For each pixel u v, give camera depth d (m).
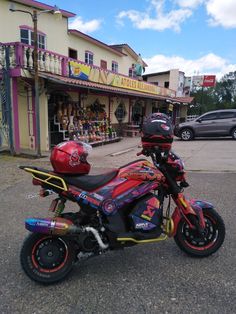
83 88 14.26
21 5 14.28
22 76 10.83
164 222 3.61
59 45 16.88
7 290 3.06
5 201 5.82
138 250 3.86
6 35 13.83
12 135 11.16
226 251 3.79
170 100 25.41
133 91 20.48
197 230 3.50
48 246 3.13
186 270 3.39
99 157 11.01
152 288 3.07
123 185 3.23
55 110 13.69
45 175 3.09
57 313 2.72
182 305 2.80
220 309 2.74
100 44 20.55
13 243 4.05
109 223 3.20
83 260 3.41
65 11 16.42
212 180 7.29
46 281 3.10
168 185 3.45
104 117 17.20
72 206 5.52
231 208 5.28
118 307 2.79
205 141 16.72
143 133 3.36
